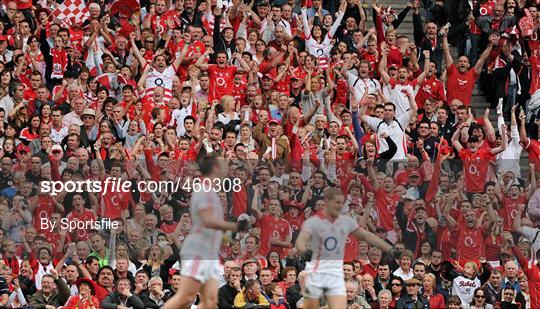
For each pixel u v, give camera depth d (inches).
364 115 2458.2
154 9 2696.9
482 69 2748.5
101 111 2370.8
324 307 1873.8
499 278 2079.2
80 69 2507.4
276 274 2069.4
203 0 2758.4
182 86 2491.4
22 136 2341.3
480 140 2381.9
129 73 2541.8
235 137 2317.9
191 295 1608.0
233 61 2635.3
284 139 2356.1
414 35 2832.2
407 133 2503.7
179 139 2294.5
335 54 2699.3
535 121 2655.0
